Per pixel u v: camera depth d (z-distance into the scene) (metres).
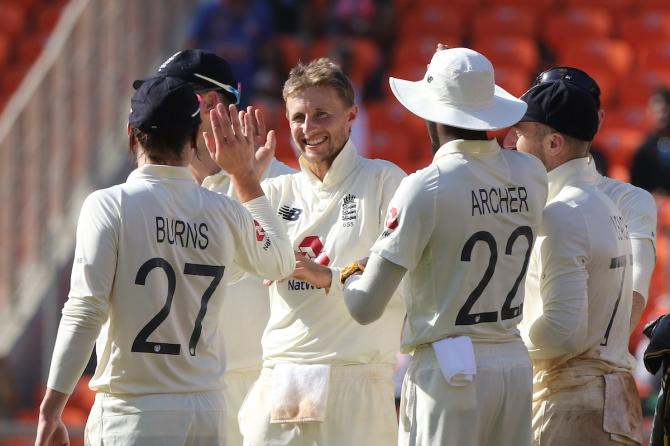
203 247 14.85
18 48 49.84
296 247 17.45
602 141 45.31
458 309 14.91
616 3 55.19
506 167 15.23
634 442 16.47
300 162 17.66
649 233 18.11
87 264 14.35
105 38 37.50
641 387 29.27
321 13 50.84
